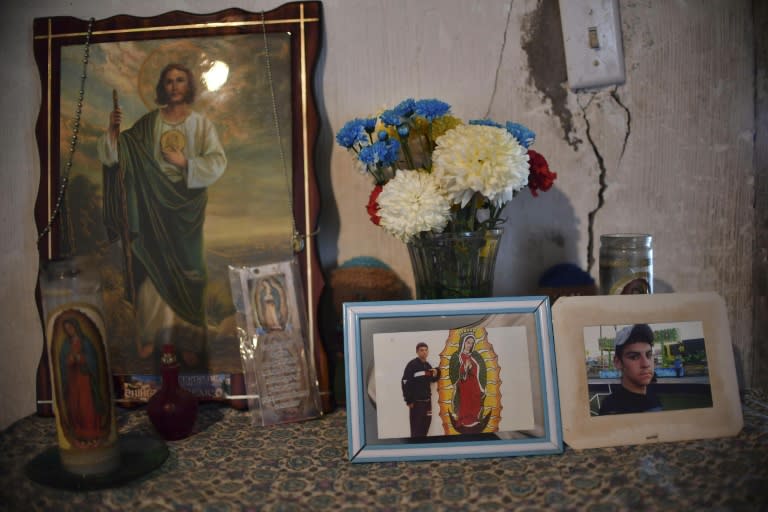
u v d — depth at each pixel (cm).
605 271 103
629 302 95
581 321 94
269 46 106
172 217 108
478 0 110
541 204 114
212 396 108
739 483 80
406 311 92
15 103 112
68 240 110
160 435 96
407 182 87
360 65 111
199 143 107
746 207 115
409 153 94
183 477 84
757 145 112
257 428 100
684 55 111
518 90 112
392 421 89
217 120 107
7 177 114
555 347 93
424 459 88
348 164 112
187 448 93
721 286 116
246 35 106
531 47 111
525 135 93
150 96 107
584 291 115
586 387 92
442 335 92
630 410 92
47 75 109
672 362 94
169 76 107
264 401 102
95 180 109
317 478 83
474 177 82
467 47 111
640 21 111
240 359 107
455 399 90
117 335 109
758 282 113
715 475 82
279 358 103
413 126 96
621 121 113
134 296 109
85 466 84
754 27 110
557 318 93
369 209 96
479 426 90
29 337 116
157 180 108
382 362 91
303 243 106
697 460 86
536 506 76
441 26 110
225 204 107
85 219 109
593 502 77
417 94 111
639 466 85
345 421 103
